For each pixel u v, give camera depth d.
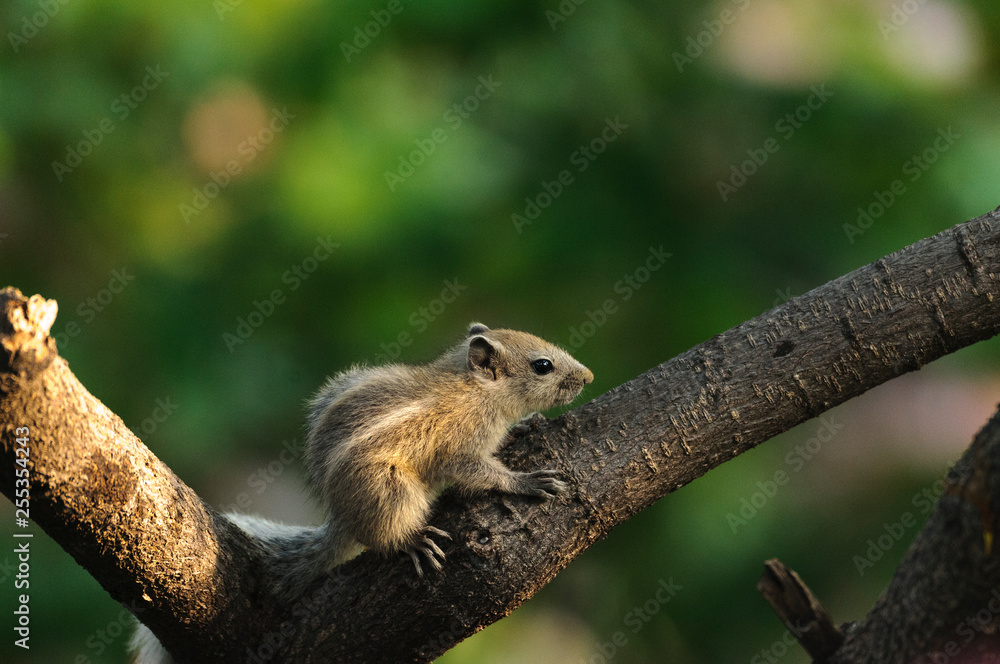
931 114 12.16
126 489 5.43
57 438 5.05
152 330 12.81
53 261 13.08
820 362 6.28
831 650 6.11
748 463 12.43
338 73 12.41
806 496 12.24
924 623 5.24
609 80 12.82
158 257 13.09
